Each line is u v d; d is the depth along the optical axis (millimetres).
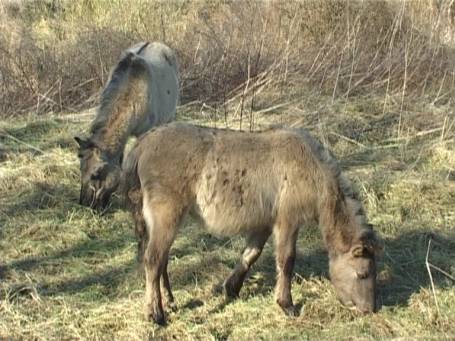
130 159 6727
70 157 9867
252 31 13227
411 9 14227
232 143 6672
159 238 6527
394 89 12320
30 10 16594
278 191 6707
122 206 8852
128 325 6574
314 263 7758
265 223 6797
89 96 12508
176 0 15875
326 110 11352
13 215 8602
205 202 6629
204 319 6746
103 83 12422
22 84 12406
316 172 6734
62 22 16031
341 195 6797
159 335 6473
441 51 13078
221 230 6758
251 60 12477
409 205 8820
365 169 9719
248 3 14375
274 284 7367
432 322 6676
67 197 9023
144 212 6637
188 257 7785
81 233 8266
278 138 6762
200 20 14844
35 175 9352
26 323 6617
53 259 7785
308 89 12156
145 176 6578
